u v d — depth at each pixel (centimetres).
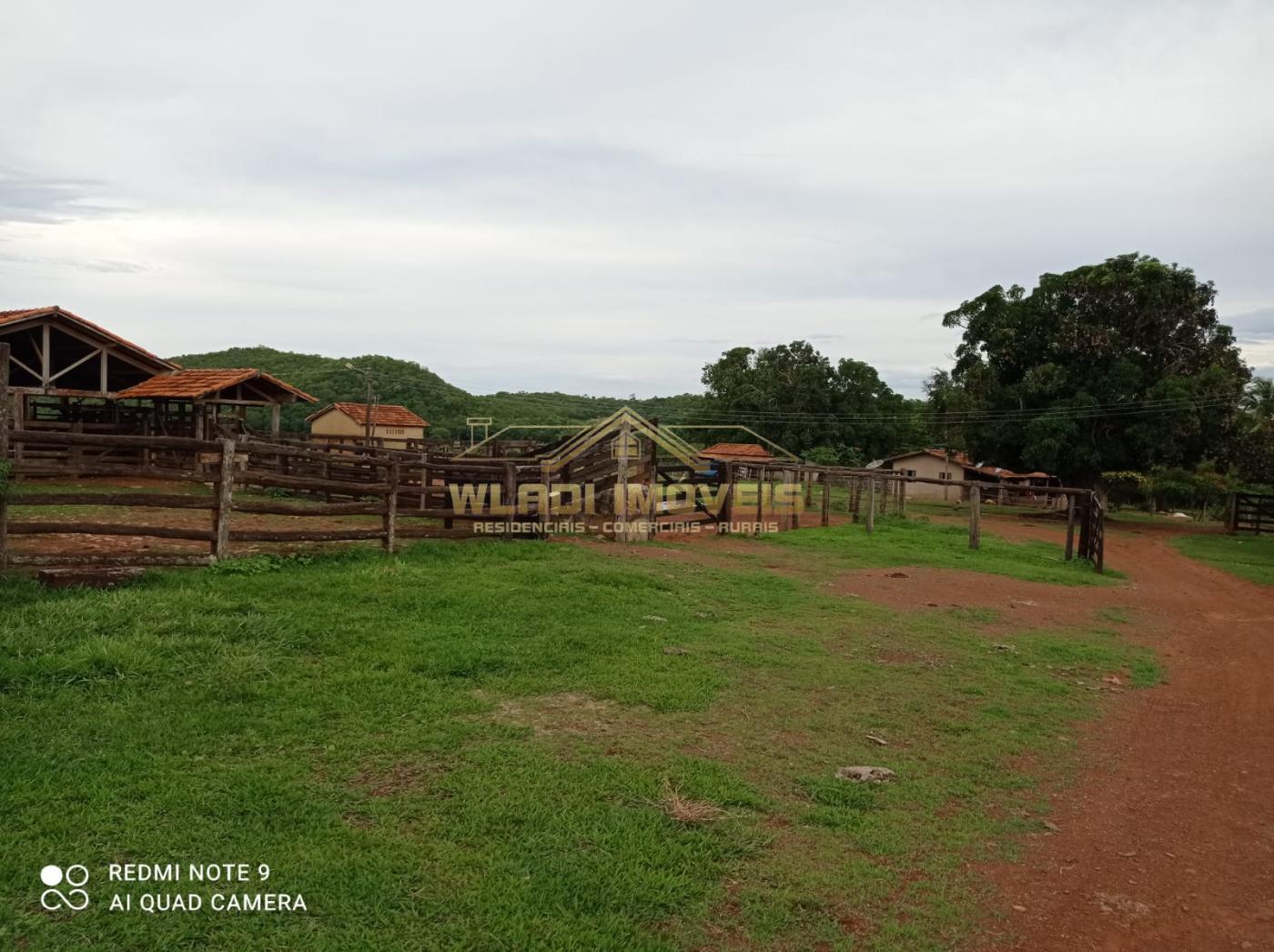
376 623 834
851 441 6347
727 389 6431
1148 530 3716
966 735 702
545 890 416
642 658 818
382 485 1181
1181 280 3981
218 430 2148
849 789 562
